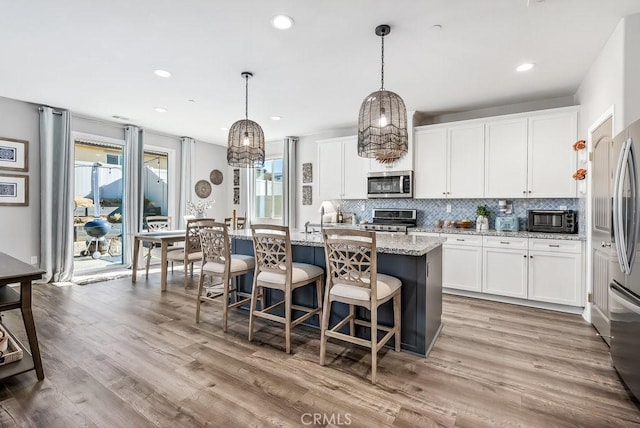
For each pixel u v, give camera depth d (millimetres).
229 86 3631
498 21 2354
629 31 2275
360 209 5520
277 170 6680
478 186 4152
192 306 3543
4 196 4102
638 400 1794
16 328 2855
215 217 6867
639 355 1771
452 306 3627
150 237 4332
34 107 4324
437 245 2549
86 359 2318
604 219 2654
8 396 1871
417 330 2430
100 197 5328
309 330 2914
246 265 3047
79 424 1652
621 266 1997
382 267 2576
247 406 1809
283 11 2240
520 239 3639
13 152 4160
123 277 4844
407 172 4570
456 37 2576
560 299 3432
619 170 2037
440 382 2057
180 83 3551
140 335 2754
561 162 3654
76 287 4250
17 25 2404
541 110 3783
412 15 2285
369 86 3633
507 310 3492
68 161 4555
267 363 2293
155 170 5965
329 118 4957
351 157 5203
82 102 4215
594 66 2990
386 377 2113
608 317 2596
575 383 2045
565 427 1649
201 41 2648
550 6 2174
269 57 2934
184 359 2340
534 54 2857
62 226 4508
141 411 1756
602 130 2740
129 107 4414
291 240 2758
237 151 3088
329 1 2129
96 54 2877
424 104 4254
